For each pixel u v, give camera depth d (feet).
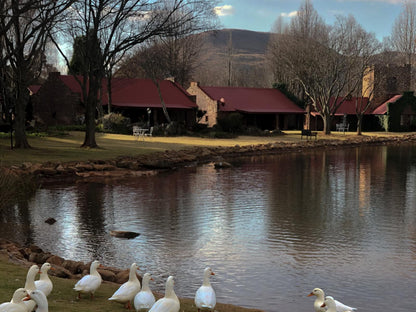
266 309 45.57
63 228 73.82
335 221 81.30
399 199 101.35
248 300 47.73
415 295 49.57
